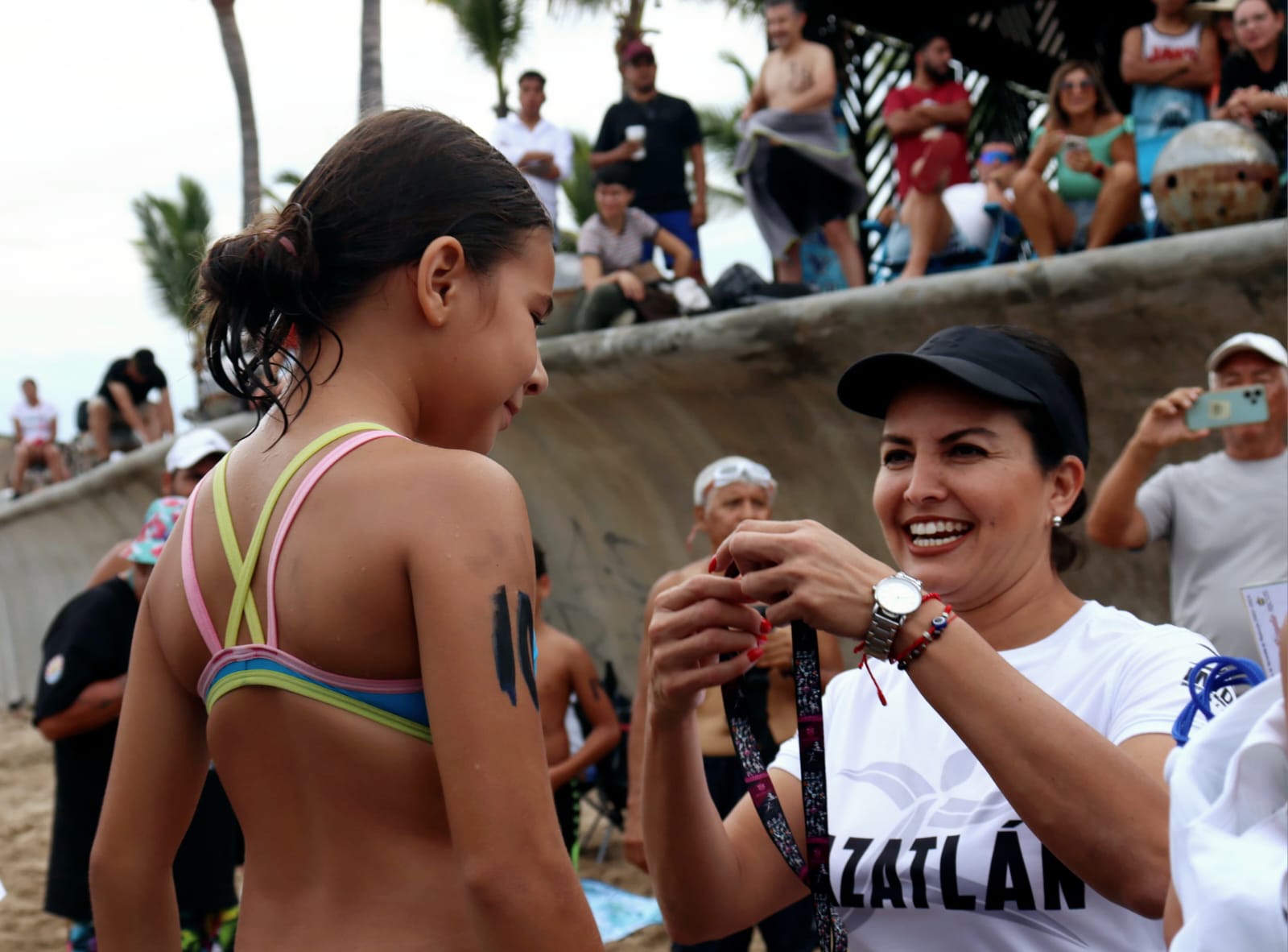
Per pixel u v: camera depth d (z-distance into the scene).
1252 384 3.69
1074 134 5.26
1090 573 4.72
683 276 6.62
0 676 13.98
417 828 1.28
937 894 1.62
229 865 4.15
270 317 1.39
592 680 4.72
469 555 1.26
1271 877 0.98
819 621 1.51
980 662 1.46
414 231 1.36
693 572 4.26
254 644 1.30
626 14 9.33
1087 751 1.40
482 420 1.42
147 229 29.92
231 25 10.42
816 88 6.07
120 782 1.47
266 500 1.33
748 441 5.64
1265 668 2.57
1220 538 3.76
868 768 1.77
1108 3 9.16
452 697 1.23
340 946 1.24
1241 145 4.36
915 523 1.76
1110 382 4.48
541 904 1.21
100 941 1.50
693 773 1.77
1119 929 1.54
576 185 22.34
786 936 3.77
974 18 8.90
